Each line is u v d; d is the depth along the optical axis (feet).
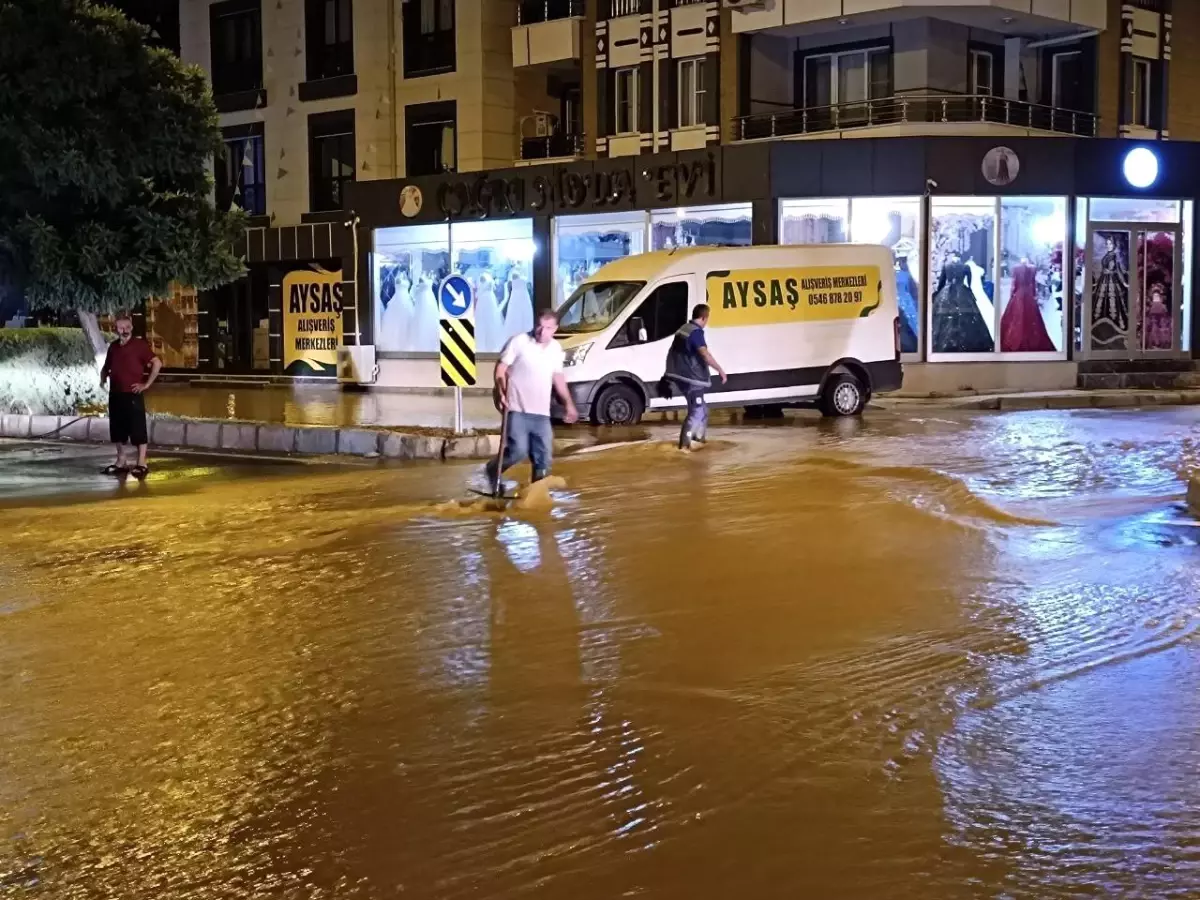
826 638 23.35
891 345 68.18
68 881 14.35
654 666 21.81
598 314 64.39
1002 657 22.08
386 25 112.06
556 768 17.30
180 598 27.86
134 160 69.77
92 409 70.33
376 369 107.65
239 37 122.62
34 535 36.35
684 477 43.27
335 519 37.47
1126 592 26.55
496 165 108.68
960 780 16.61
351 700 20.48
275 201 119.85
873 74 95.66
